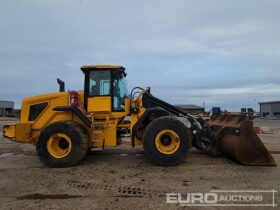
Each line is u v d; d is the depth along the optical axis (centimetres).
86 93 944
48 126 876
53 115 955
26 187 659
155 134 861
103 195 599
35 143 959
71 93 929
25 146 1345
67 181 707
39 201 567
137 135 937
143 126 942
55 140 875
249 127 863
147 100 958
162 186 655
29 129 951
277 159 958
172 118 872
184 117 987
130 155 1052
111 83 944
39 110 964
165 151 862
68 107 911
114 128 932
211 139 973
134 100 945
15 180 718
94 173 784
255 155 857
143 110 938
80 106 939
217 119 1060
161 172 785
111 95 939
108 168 841
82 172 796
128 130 968
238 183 674
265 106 9169
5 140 1617
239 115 900
